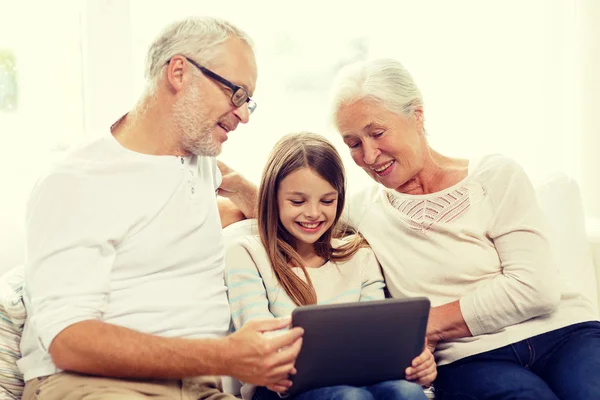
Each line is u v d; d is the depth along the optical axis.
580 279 1.91
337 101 1.72
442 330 1.67
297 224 1.70
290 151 1.68
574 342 1.64
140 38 2.31
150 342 1.36
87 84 2.23
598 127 2.45
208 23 1.58
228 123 1.61
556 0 2.53
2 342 1.52
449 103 2.53
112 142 1.54
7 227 2.04
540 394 1.51
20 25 2.16
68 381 1.38
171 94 1.56
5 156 2.13
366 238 1.83
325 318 1.34
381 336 1.39
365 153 1.72
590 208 2.49
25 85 2.17
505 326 1.67
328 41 2.47
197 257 1.59
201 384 1.53
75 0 2.23
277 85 2.46
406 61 2.51
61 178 1.44
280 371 1.36
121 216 1.48
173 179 1.56
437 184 1.79
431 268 1.71
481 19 2.51
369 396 1.37
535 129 2.57
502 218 1.70
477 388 1.58
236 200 1.94
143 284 1.51
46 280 1.38
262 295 1.68
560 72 2.55
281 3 2.42
